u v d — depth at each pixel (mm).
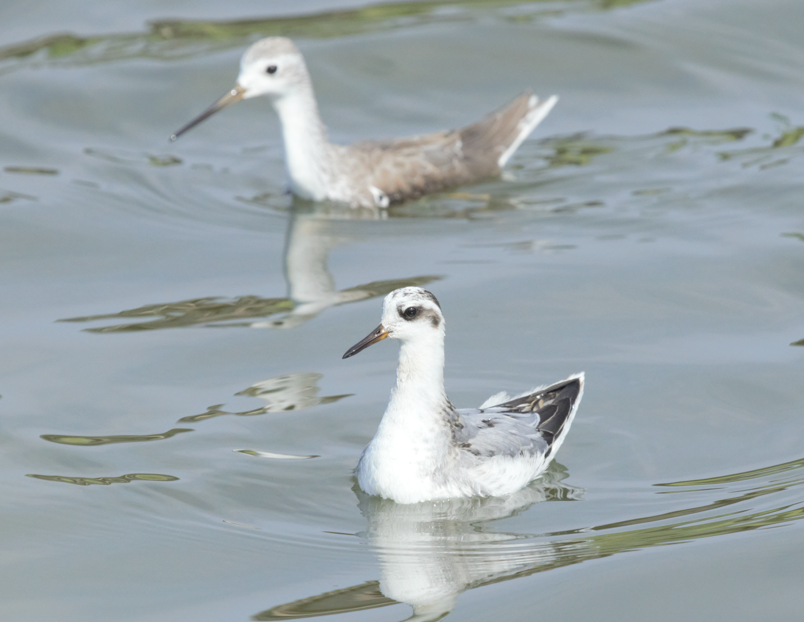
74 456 12867
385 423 12250
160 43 25438
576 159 21922
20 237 18656
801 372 14414
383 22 26562
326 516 11930
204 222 19594
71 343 15453
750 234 18453
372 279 17266
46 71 24328
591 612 10148
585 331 15523
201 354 15164
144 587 10695
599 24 26312
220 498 12180
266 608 10312
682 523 11523
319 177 20422
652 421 13539
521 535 11523
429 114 23797
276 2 27328
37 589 10656
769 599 10242
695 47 25672
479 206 20203
